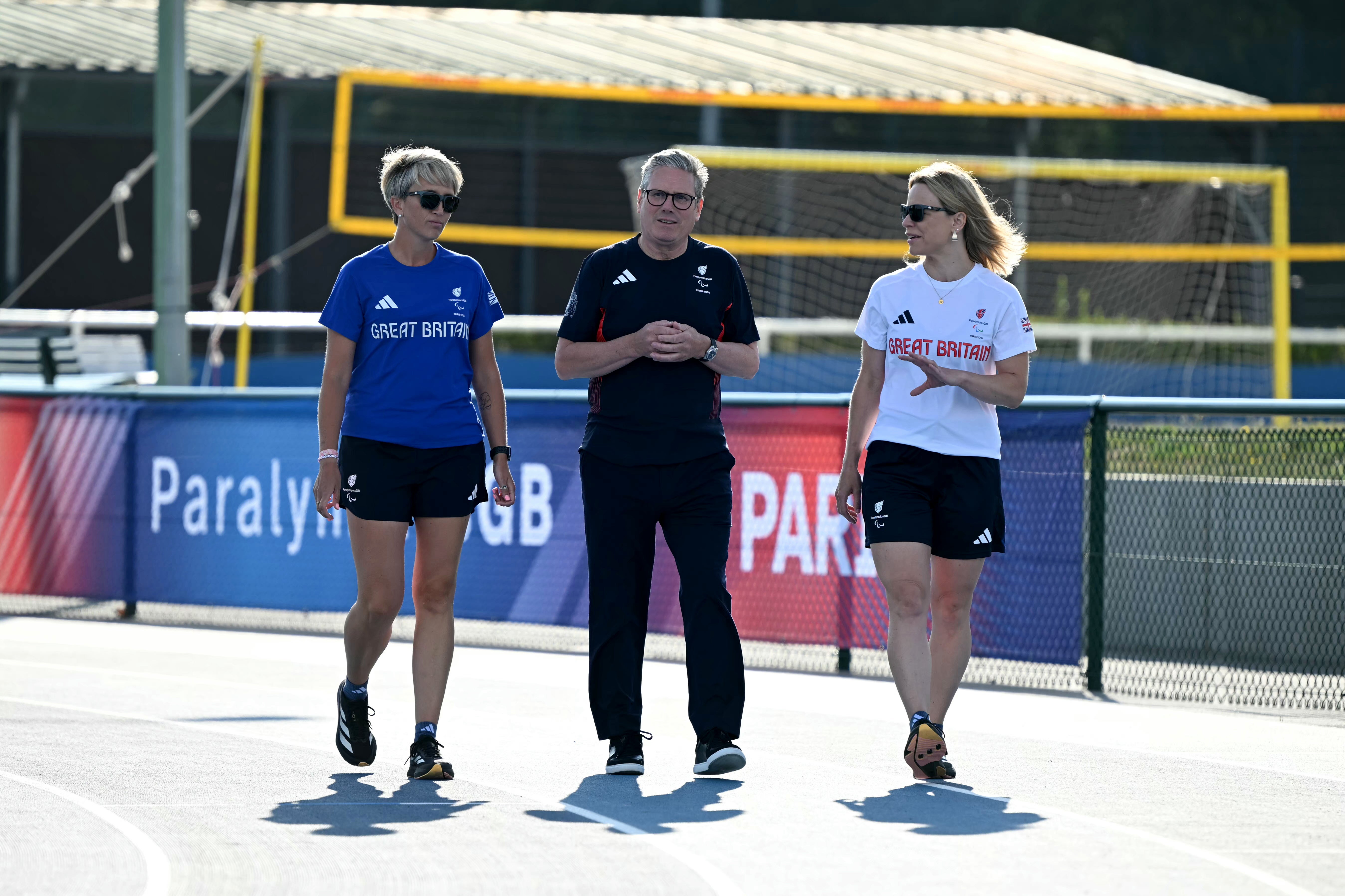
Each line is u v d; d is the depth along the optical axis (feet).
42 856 55.88
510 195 297.53
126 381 169.58
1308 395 259.60
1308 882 53.26
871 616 100.99
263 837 58.65
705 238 237.04
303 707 85.61
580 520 109.81
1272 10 476.54
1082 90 256.93
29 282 237.66
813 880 53.26
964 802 64.75
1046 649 97.09
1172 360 249.14
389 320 67.97
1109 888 52.34
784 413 104.01
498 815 62.18
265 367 250.37
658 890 52.06
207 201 272.92
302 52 243.40
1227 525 105.09
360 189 284.82
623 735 69.77
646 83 238.27
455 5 448.65
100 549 123.13
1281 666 103.50
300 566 117.29
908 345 68.90
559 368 69.92
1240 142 278.67
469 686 93.50
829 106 232.53
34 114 274.16
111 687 91.61
